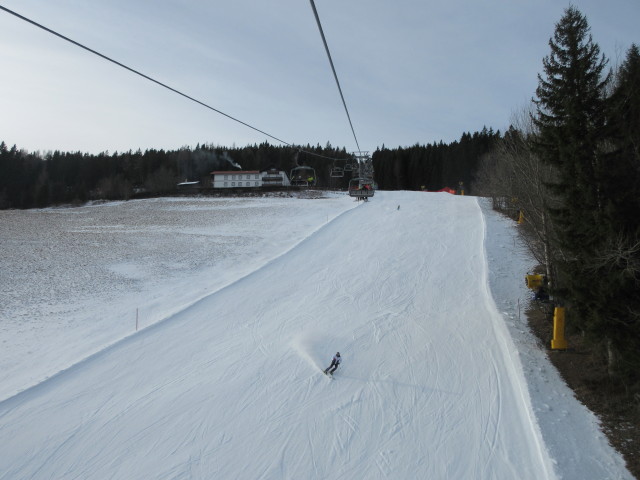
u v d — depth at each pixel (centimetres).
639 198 1012
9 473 1003
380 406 1236
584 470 909
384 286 2275
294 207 5419
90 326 1897
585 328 1130
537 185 1599
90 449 1080
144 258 3088
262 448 1077
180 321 1906
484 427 1119
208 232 4047
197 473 997
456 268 2469
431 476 967
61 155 12256
